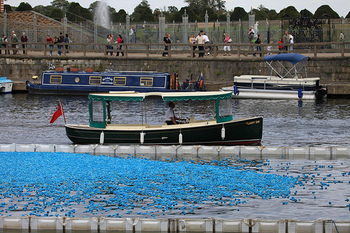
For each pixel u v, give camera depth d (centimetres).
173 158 2488
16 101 4659
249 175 2077
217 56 5847
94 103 2770
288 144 2847
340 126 3381
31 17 8275
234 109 4188
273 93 4788
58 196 1783
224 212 1656
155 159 2475
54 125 3466
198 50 5572
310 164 2339
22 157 2375
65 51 5756
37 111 4081
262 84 4822
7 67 5756
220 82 5266
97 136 2744
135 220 1530
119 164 2227
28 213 1656
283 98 4769
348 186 1952
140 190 1847
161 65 5534
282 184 1944
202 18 10025
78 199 1767
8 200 1772
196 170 2128
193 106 4228
